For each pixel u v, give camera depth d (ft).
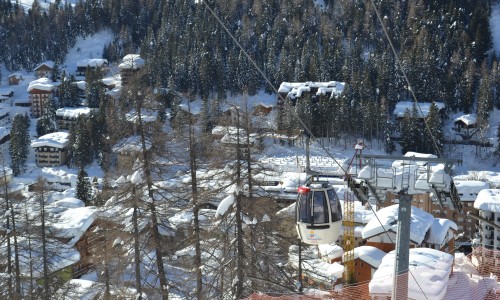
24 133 461.78
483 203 215.51
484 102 465.06
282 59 545.85
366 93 479.82
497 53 566.36
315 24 619.26
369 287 78.95
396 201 223.92
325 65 529.45
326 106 448.24
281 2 655.76
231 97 546.67
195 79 546.26
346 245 220.43
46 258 133.18
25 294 138.92
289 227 109.81
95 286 134.51
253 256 99.50
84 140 446.19
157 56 574.15
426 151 430.61
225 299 100.22
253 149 103.24
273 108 488.44
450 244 224.53
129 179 104.42
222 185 104.58
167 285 109.50
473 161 432.25
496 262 91.81
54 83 616.80
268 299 85.61
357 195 56.29
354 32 594.65
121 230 108.78
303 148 326.85
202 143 110.83
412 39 556.92
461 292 75.56
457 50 538.06
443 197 54.34
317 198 56.08
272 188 233.96
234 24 651.66
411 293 72.33
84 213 216.13
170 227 110.32
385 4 616.39
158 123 109.29
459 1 608.60
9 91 628.28
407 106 478.59
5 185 129.80
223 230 103.04
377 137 449.89
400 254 48.14
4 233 128.57
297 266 121.90
